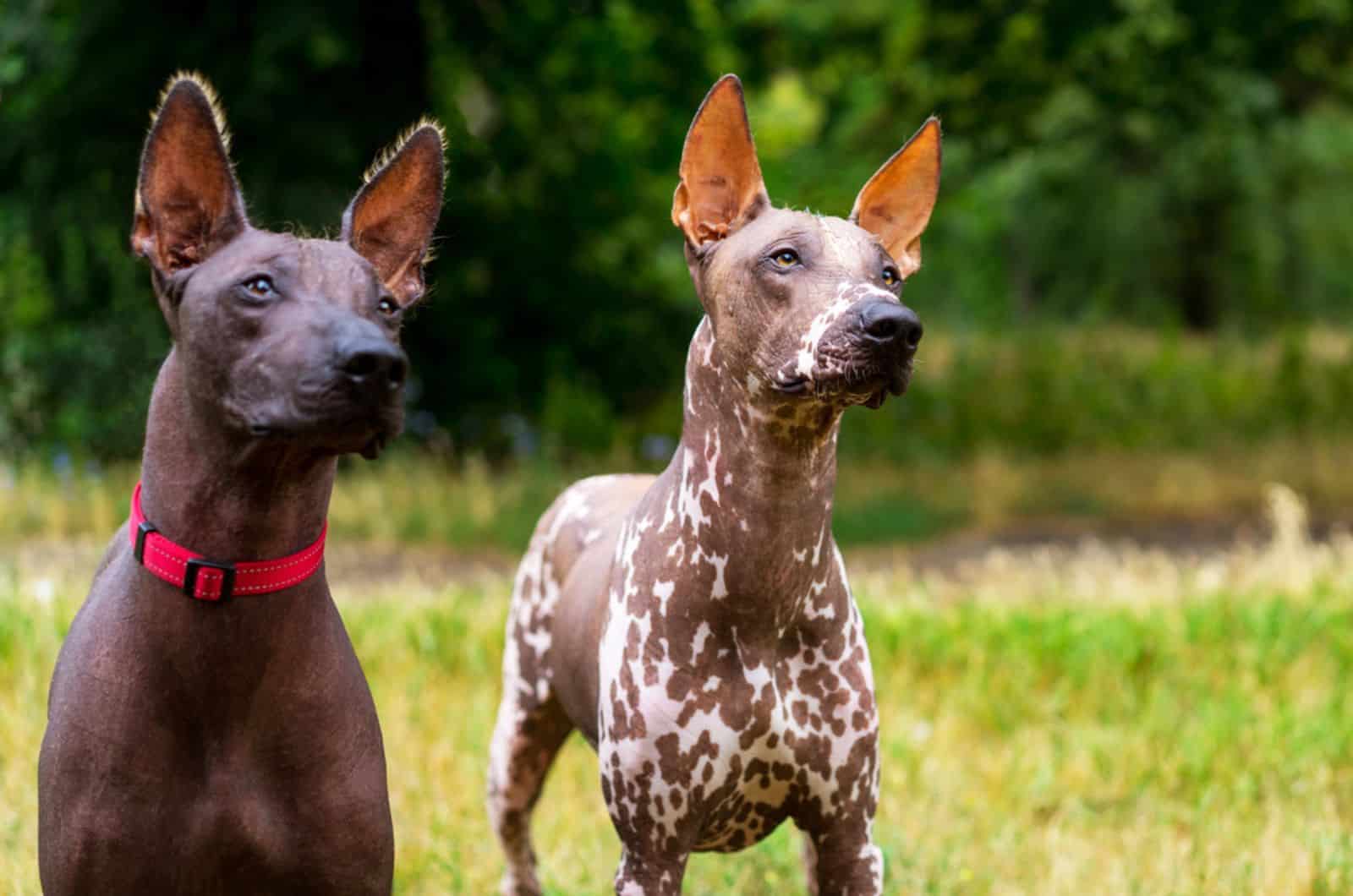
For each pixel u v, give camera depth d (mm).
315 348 3814
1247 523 17609
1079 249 40188
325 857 4324
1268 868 6617
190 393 4066
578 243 21422
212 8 16875
